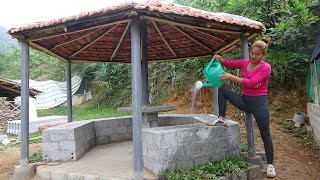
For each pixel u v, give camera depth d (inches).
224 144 191.6
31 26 181.0
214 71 173.9
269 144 182.1
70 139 207.8
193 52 303.3
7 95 585.0
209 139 183.9
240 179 173.8
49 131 208.1
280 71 364.5
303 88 363.6
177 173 161.9
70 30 183.6
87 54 295.0
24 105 203.2
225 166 175.9
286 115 348.8
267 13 356.5
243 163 185.5
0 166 248.5
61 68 847.7
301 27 331.0
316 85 278.4
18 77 994.1
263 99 175.8
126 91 602.2
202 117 259.8
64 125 233.6
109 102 634.2
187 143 173.6
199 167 173.2
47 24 175.6
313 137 282.8
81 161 207.3
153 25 243.4
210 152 183.6
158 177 160.2
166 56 319.3
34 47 226.7
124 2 159.3
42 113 720.3
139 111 165.6
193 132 177.0
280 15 367.6
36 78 938.7
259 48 166.4
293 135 298.7
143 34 229.1
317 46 276.4
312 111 292.2
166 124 290.5
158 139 162.7
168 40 274.2
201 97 441.1
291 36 329.1
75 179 174.9
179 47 290.4
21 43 203.5
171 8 168.4
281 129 321.1
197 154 177.2
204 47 284.7
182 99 474.0
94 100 684.7
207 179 160.6
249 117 203.5
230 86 373.4
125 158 214.7
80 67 728.3
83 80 740.7
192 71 478.9
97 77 684.1
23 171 193.8
